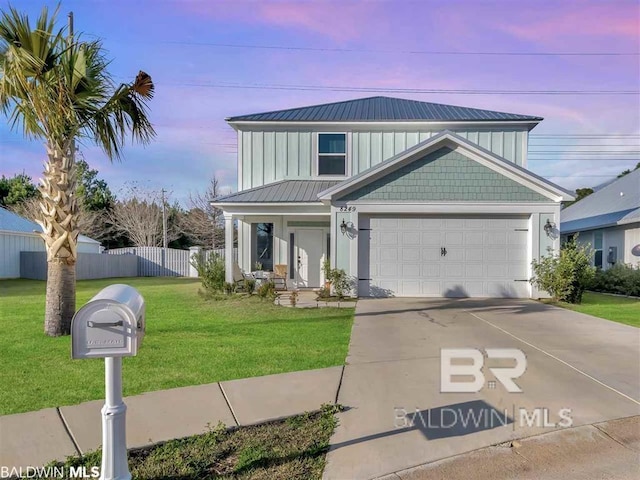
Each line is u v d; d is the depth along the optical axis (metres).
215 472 3.23
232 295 13.02
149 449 3.54
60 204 7.46
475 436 3.79
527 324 8.66
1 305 11.46
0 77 7.04
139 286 18.41
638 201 18.00
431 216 12.86
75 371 5.41
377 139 16.06
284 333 7.81
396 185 12.80
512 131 16.03
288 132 16.23
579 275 12.09
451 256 12.85
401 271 12.90
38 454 3.40
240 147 16.31
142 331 3.04
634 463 3.37
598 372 5.50
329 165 16.19
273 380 5.12
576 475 3.20
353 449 3.56
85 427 3.81
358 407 4.38
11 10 6.69
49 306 7.50
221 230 37.25
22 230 22.84
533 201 12.62
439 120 15.78
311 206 13.94
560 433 3.86
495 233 12.80
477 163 12.69
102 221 36.78
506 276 12.79
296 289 15.80
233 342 7.07
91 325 2.72
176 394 4.64
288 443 3.66
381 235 12.92
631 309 10.84
